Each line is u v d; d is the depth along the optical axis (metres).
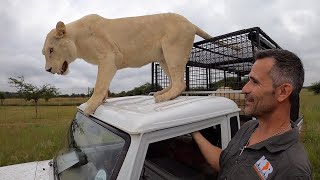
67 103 41.09
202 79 4.92
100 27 2.80
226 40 3.57
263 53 1.61
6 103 44.12
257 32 3.20
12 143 8.41
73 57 2.83
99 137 1.92
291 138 1.46
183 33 2.80
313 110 15.21
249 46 3.45
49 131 11.03
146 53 2.88
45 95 31.08
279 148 1.45
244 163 1.55
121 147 1.60
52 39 2.78
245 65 4.59
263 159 1.48
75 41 2.83
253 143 1.65
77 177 2.03
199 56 4.41
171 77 2.78
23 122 18.69
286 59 1.53
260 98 1.57
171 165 1.94
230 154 1.73
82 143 2.20
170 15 2.88
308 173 1.34
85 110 2.33
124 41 2.82
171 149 1.93
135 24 2.84
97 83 2.61
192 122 1.86
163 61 3.10
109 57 2.72
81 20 2.89
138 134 1.54
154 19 2.86
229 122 2.19
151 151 1.83
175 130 1.75
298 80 1.53
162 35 2.84
